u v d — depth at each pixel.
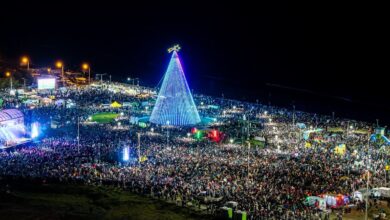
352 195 58.00
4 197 53.97
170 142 89.38
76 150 79.00
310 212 50.34
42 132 95.94
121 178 62.28
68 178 62.19
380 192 59.06
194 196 56.03
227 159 75.50
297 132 102.44
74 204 53.44
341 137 99.06
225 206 51.75
